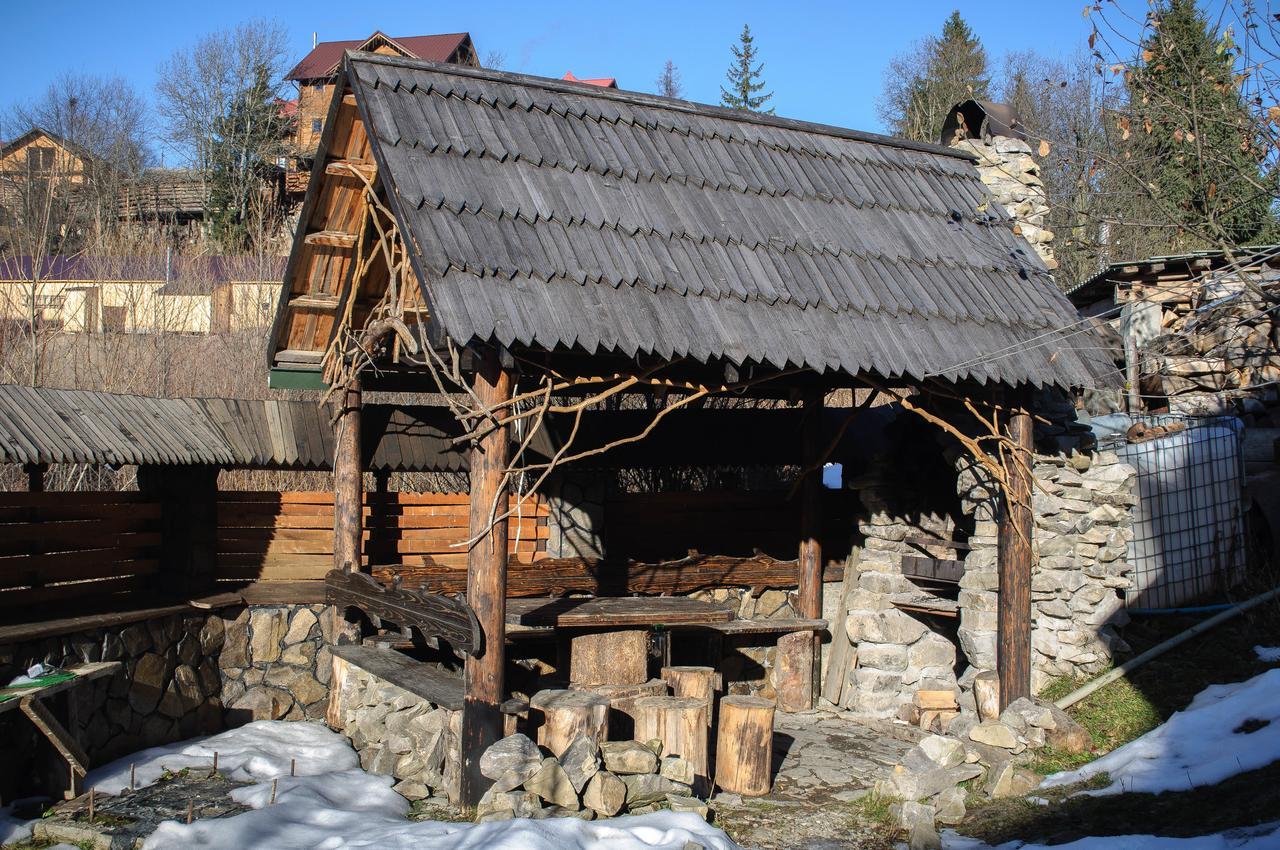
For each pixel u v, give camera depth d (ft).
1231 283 35.22
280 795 23.11
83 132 106.83
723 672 34.60
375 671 26.94
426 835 19.85
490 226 22.97
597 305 22.56
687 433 35.37
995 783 23.32
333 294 29.45
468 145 24.66
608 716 24.14
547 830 19.01
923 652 33.65
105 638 25.61
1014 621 27.86
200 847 19.54
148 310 55.11
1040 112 77.20
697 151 28.96
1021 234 30.78
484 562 22.39
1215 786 20.59
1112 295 43.50
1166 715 25.98
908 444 34.86
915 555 34.06
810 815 23.62
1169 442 31.83
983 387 28.43
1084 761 24.79
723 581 34.65
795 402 38.37
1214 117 26.02
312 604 31.73
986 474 29.43
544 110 27.35
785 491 37.29
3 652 22.66
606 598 30.86
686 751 23.97
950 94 102.47
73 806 22.41
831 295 25.93
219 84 109.19
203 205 99.66
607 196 25.59
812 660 34.01
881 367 24.73
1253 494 35.53
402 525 33.47
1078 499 29.37
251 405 30.96
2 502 25.20
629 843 19.06
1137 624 30.19
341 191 26.30
